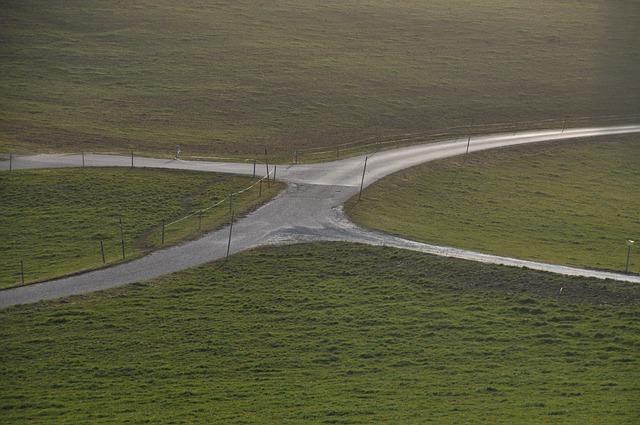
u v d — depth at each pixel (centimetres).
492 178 18838
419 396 8369
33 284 12094
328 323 10650
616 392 8238
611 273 12306
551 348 9612
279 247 13300
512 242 14238
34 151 19250
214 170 17750
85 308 11262
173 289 11869
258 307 11212
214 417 7981
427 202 16462
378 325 10506
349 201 15738
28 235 14350
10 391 8894
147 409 8269
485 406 7981
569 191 18538
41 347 10144
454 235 14288
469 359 9400
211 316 10969
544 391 8356
